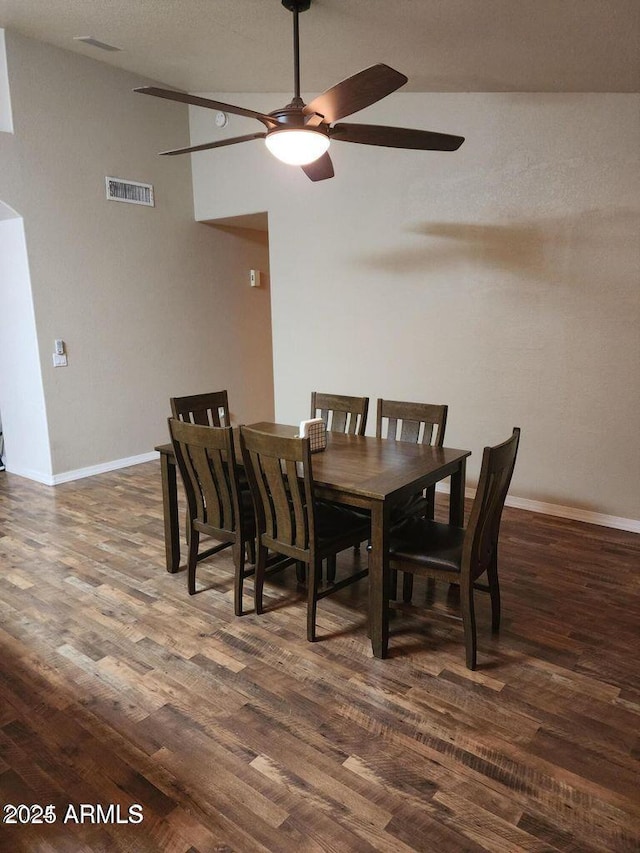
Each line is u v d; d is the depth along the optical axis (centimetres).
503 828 158
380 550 228
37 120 441
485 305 405
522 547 345
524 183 376
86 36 412
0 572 319
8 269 464
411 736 192
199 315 593
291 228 497
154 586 302
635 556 331
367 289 460
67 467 491
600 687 217
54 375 472
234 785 173
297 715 203
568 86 338
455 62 325
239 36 348
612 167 344
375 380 470
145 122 520
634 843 154
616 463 370
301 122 255
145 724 199
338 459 277
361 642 248
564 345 378
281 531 251
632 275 347
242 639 251
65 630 260
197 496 282
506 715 202
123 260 515
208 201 559
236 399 648
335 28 301
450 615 270
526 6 238
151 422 558
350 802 167
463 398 426
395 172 430
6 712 206
